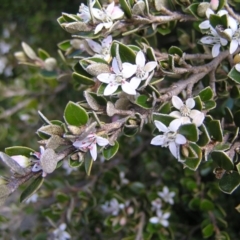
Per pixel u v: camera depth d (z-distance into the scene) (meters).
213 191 0.19
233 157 0.12
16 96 0.28
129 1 0.13
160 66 0.12
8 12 0.31
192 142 0.11
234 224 0.21
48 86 0.26
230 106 0.17
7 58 0.30
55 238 0.20
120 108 0.12
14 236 0.24
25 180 0.10
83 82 0.13
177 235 0.21
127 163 0.23
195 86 0.15
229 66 0.15
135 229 0.19
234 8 0.17
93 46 0.13
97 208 0.21
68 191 0.20
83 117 0.11
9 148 0.11
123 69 0.11
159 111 0.12
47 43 0.30
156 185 0.21
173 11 0.14
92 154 0.11
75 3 0.29
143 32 0.15
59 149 0.11
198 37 0.19
